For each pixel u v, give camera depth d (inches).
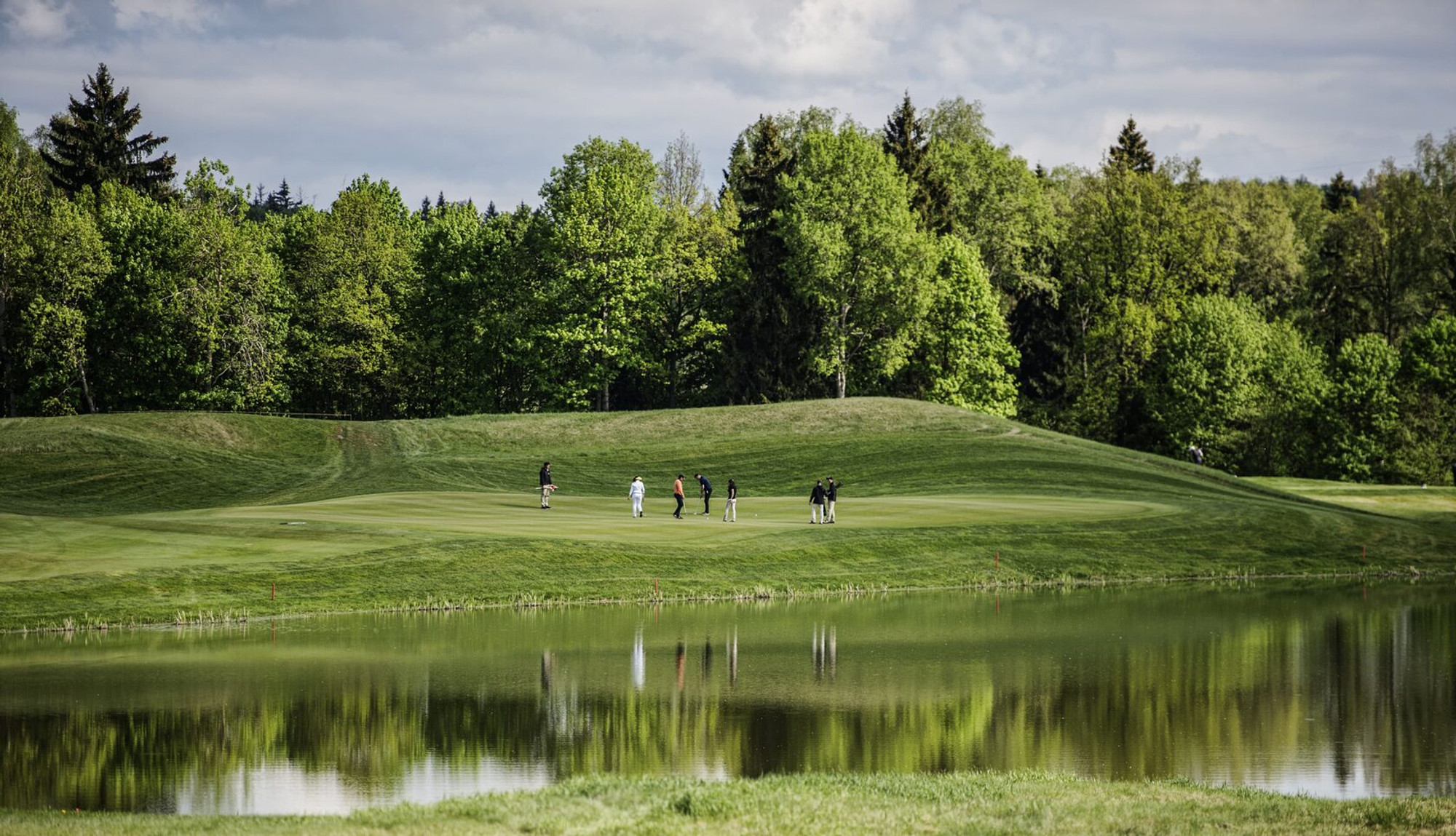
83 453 2716.5
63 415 3061.0
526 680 1135.0
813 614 1571.1
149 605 1451.8
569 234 3420.3
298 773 815.1
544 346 3521.2
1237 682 1161.4
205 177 3393.2
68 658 1228.5
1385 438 3580.2
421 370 3690.9
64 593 1449.3
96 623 1398.9
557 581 1679.4
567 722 971.3
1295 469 3698.3
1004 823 594.9
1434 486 3275.1
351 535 1781.5
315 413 3698.3
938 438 3011.8
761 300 3535.9
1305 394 3634.4
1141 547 2063.2
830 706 1037.8
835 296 3469.5
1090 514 2224.4
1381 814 625.6
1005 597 1756.9
